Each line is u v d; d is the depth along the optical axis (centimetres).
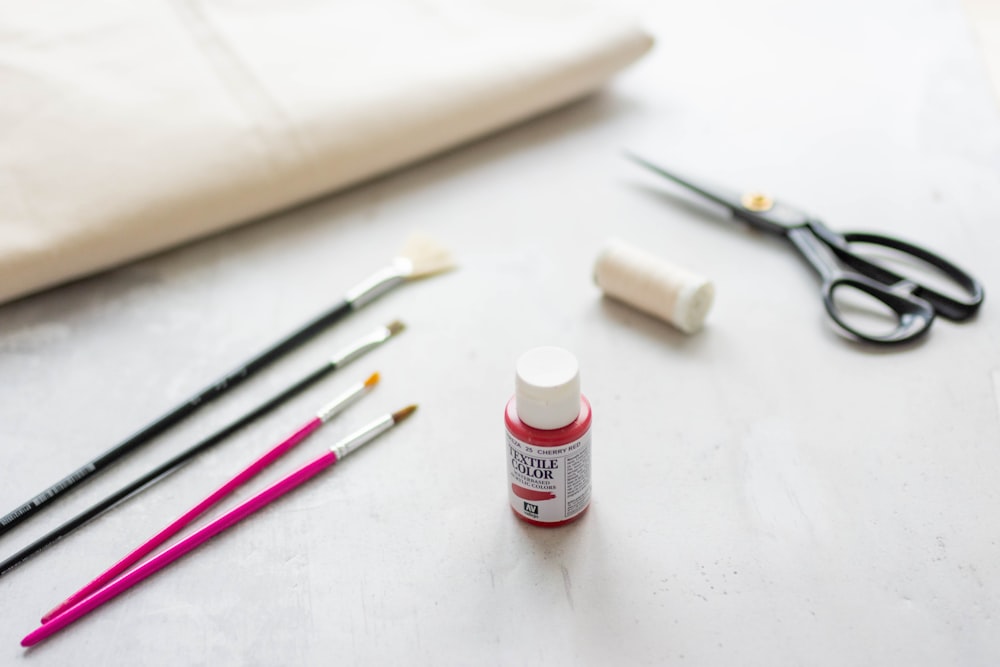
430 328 72
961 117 85
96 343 72
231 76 81
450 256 76
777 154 83
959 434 64
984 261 73
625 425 66
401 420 67
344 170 79
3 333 72
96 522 63
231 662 58
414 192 82
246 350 71
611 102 90
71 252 72
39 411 68
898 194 79
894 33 94
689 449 65
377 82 81
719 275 74
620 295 72
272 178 77
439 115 81
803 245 74
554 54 85
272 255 77
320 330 72
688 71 92
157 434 66
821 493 62
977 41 92
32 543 62
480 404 67
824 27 96
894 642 57
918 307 69
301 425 66
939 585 59
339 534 62
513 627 58
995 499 62
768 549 60
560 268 75
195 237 77
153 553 61
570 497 60
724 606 58
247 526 62
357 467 65
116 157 75
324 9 87
